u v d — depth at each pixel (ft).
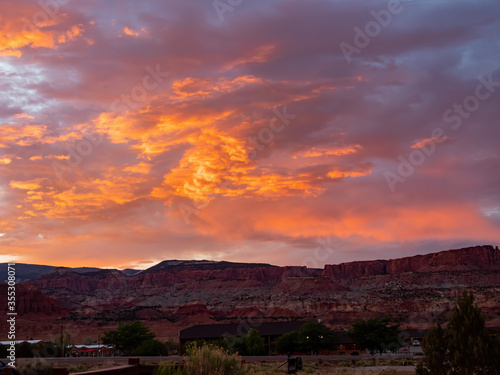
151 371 49.24
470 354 63.36
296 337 315.37
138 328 356.79
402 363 211.00
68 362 224.53
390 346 297.94
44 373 77.46
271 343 354.33
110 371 42.39
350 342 332.80
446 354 65.87
